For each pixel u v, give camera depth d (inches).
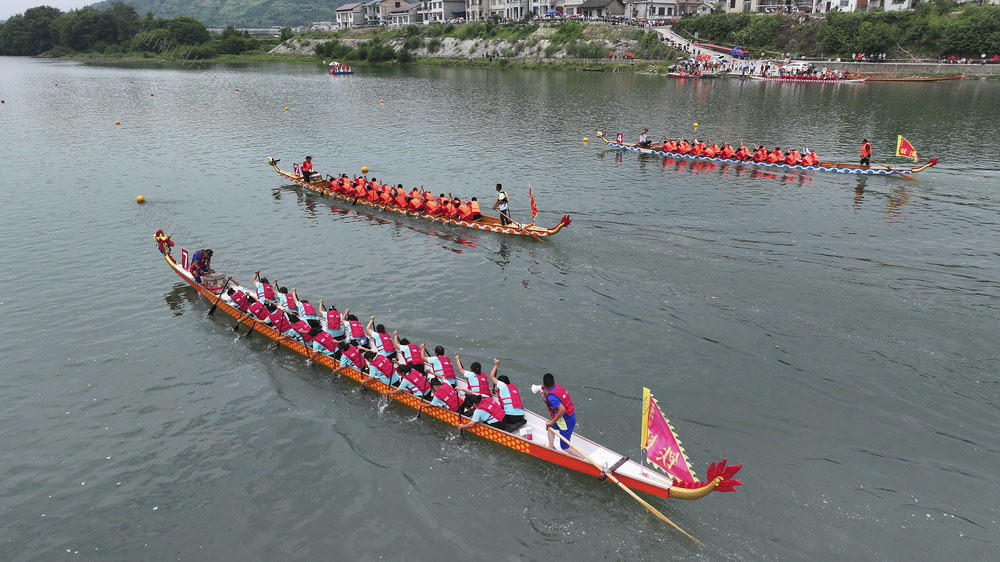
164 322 942.4
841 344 827.4
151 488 625.0
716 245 1176.2
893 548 530.6
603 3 6215.6
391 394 741.3
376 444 681.6
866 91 3558.1
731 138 2298.2
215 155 2043.6
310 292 1017.5
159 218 1390.3
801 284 1000.2
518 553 545.6
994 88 3511.3
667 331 874.1
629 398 732.0
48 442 687.1
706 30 5329.7
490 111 3029.0
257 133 2449.6
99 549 558.6
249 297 921.5
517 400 664.4
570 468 634.2
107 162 1925.4
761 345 831.1
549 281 1044.5
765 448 649.6
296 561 544.1
